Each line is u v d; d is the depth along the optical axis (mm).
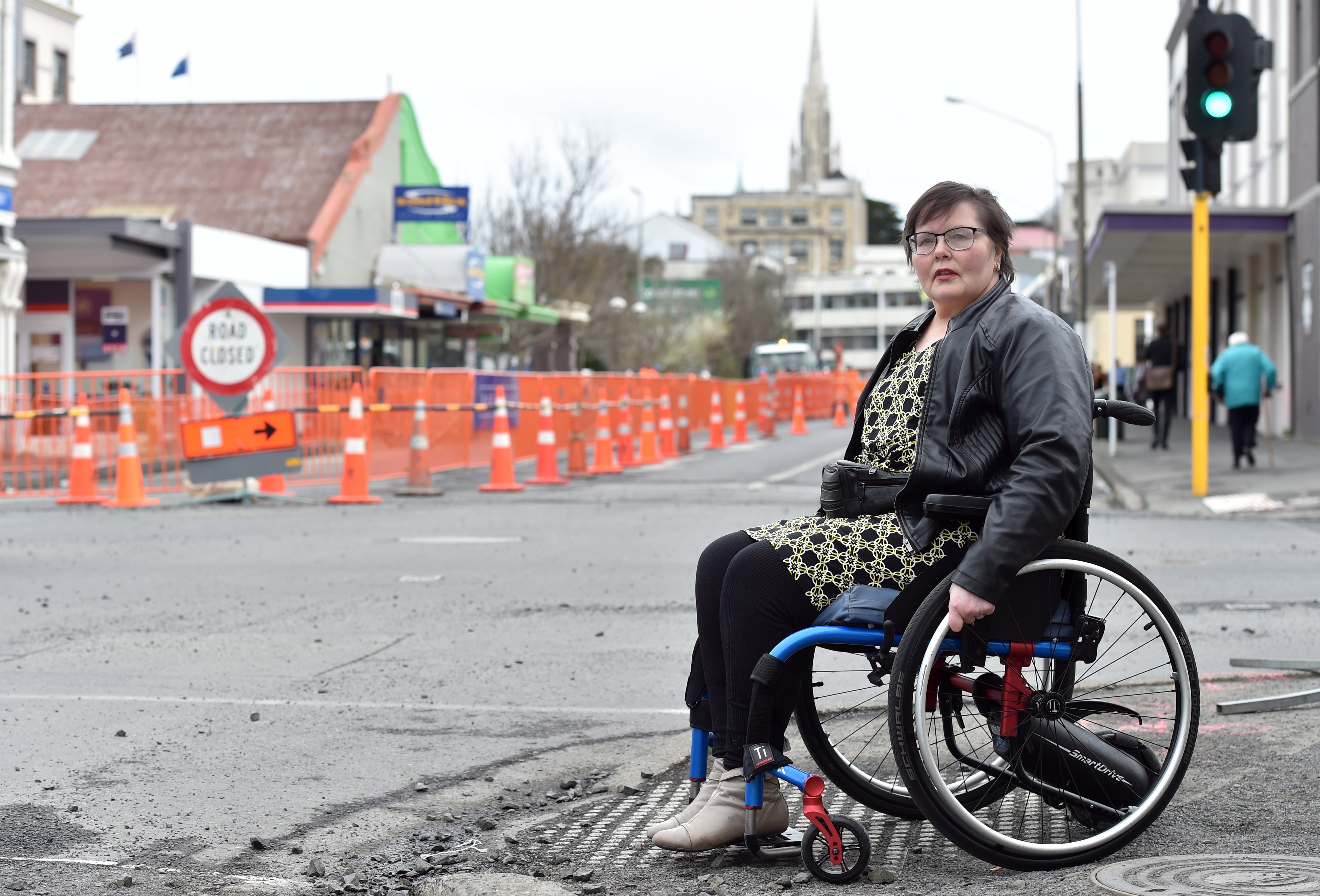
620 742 5238
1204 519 13000
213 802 4496
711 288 76312
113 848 4035
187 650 7141
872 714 5168
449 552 11039
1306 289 23516
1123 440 26422
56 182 32938
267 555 10938
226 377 15258
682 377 31422
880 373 3883
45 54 42875
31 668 6711
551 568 10062
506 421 17266
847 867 3547
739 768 3693
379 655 7000
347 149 33938
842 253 159250
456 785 4688
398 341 33375
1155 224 23250
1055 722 3660
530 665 6711
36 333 26219
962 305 3725
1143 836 3701
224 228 31406
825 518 3732
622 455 21734
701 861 3777
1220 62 13242
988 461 3539
